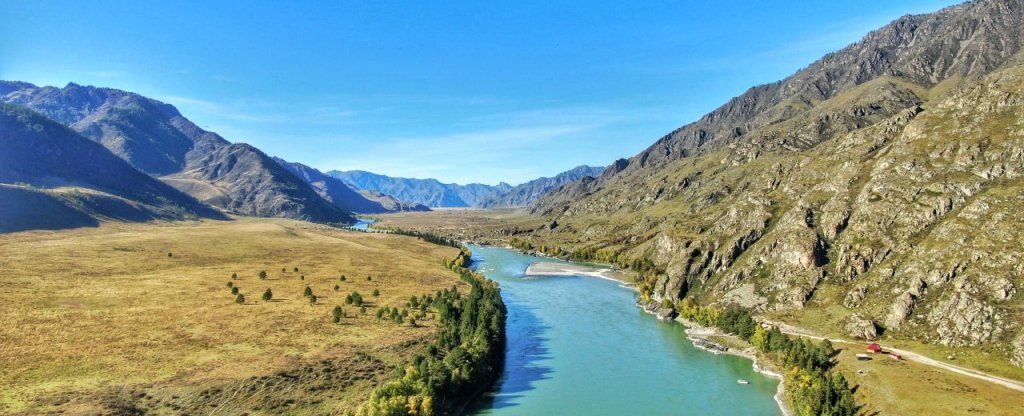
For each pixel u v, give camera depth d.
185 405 91.12
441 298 172.38
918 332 132.88
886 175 195.88
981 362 114.00
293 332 132.50
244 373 103.62
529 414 102.62
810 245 182.25
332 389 102.56
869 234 177.38
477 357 115.81
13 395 85.69
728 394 112.38
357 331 137.50
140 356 108.38
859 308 152.38
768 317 165.75
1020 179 160.00
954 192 170.50
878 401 97.00
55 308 137.38
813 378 106.06
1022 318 119.31
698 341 148.88
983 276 133.25
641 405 106.69
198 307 150.88
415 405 90.00
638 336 158.25
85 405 85.38
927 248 155.38
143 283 179.50
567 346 147.38
